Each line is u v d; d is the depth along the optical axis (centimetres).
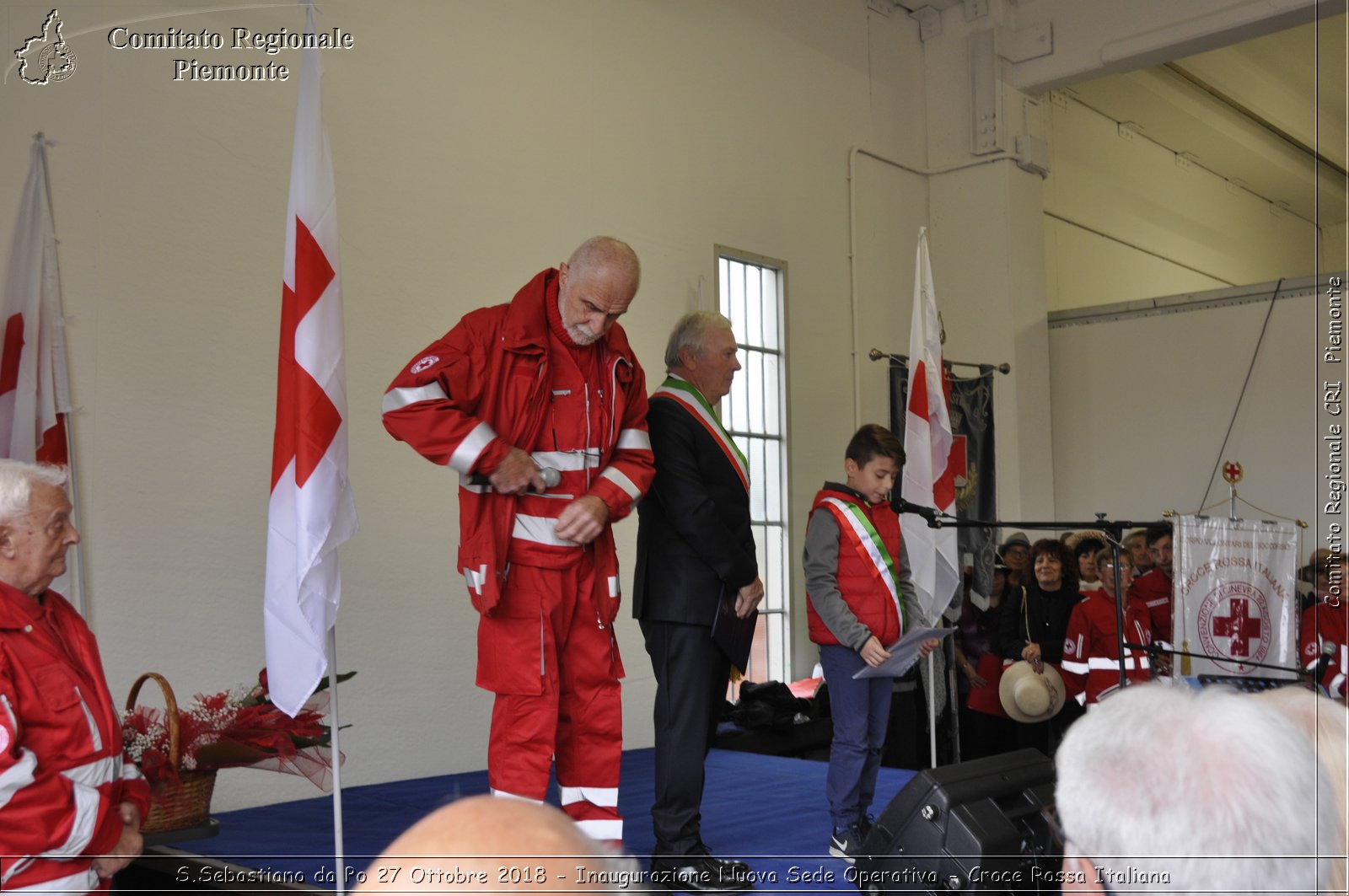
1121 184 1119
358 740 499
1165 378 871
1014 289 865
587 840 67
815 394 773
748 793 457
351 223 513
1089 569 641
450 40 561
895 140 870
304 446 263
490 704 552
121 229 435
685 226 682
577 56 624
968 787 201
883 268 844
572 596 280
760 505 731
